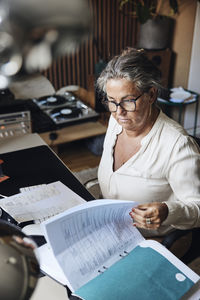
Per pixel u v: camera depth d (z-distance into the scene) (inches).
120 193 54.2
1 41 15.2
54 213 47.3
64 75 144.2
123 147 54.3
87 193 52.7
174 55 145.5
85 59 145.8
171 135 48.4
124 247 39.5
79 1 15.1
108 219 40.9
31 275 18.8
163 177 50.8
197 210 45.6
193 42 132.4
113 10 143.2
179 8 135.8
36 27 14.9
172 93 127.7
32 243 20.5
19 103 88.3
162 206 42.8
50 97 113.0
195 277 36.1
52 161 62.1
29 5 14.4
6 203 49.0
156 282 35.1
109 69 44.0
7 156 63.4
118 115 46.5
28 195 51.0
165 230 53.2
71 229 37.0
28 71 17.6
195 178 47.7
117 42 150.6
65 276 34.4
